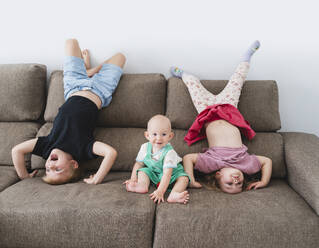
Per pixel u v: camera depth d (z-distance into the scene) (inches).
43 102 77.0
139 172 58.3
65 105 66.7
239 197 52.8
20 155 61.7
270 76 80.3
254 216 45.9
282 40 78.1
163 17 79.0
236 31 78.6
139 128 71.7
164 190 53.5
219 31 78.9
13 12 80.7
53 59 82.7
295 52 78.4
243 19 77.9
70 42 74.2
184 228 45.1
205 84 74.2
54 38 81.7
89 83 69.8
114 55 78.2
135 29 80.0
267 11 77.0
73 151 61.0
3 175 62.3
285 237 44.2
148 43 80.6
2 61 83.7
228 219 45.6
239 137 65.1
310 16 76.2
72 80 71.2
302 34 77.4
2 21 81.3
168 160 57.1
